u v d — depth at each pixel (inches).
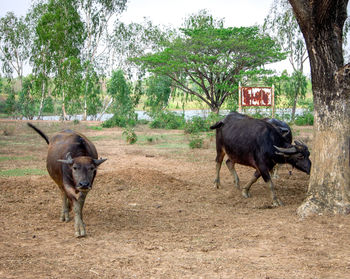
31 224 276.5
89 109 2167.8
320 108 297.9
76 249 221.9
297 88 1753.2
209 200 371.2
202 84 1752.0
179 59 1665.8
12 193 377.1
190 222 289.4
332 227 261.6
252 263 199.5
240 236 249.3
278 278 179.5
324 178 292.2
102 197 372.8
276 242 235.5
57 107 2422.5
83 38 2058.3
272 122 432.1
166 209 334.3
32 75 2192.4
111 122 1608.0
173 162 641.0
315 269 190.9
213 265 196.5
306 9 288.4
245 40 1631.4
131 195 383.2
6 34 2223.2
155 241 239.5
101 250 220.8
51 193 382.9
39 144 886.4
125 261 201.9
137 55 2143.2
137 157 700.7
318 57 294.8
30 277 178.1
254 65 1697.8
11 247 221.8
